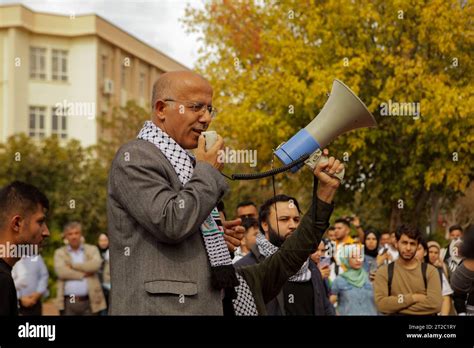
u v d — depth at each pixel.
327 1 11.74
